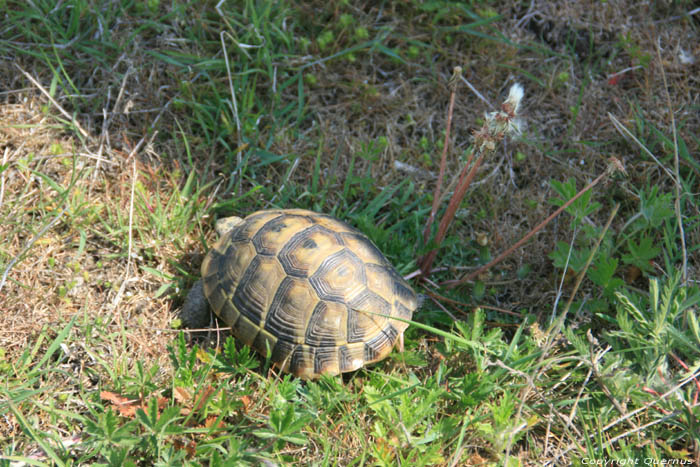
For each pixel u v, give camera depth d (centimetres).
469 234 128
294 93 133
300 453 115
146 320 121
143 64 131
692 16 137
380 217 129
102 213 125
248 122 129
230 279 119
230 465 111
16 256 121
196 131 131
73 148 124
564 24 136
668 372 118
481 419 115
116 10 133
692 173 129
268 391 116
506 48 135
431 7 135
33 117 128
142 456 113
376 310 117
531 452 116
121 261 123
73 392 116
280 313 117
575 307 123
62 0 132
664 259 126
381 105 133
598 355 117
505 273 126
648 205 124
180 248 125
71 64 131
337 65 134
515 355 118
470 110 133
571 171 130
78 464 112
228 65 129
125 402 114
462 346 118
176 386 115
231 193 128
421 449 113
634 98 133
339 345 116
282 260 118
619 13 136
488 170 131
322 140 130
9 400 112
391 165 131
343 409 116
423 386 116
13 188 124
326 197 129
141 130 130
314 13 135
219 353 119
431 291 124
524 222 129
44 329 118
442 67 135
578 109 132
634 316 118
